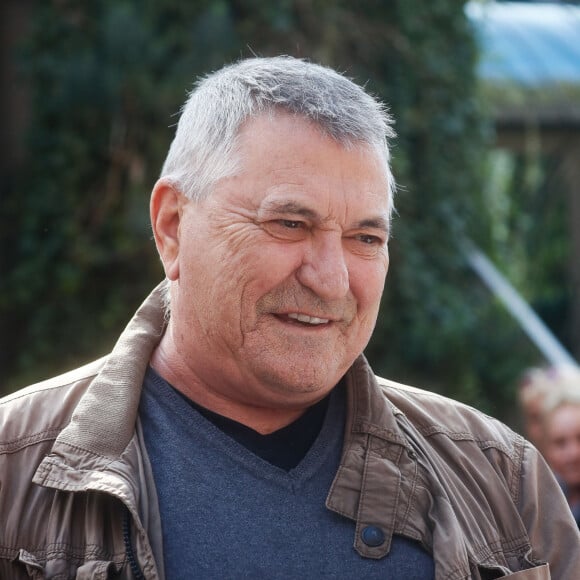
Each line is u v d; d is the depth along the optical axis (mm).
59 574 3705
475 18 15922
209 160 3945
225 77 4062
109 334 13094
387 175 4066
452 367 14406
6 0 13586
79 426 3938
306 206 3797
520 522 4285
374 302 4023
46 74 13094
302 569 3830
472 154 15430
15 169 13484
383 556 3930
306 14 13555
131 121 13078
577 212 21266
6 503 3883
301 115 3855
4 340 13156
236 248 3842
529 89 18953
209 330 3947
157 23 13016
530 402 8062
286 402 4020
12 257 13367
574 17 22297
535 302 22281
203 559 3770
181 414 4074
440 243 14883
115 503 3809
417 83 14711
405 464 4133
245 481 3945
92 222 13148
